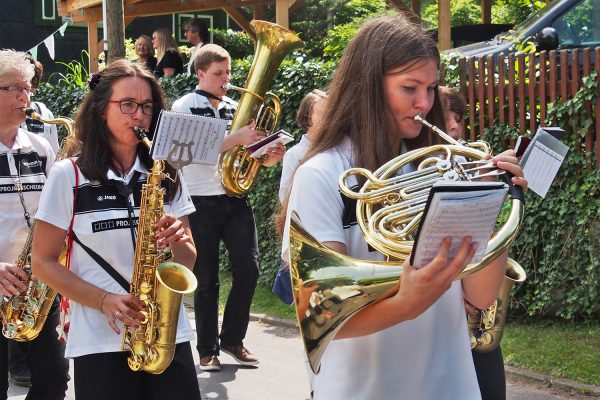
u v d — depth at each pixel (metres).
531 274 6.14
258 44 5.55
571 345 5.57
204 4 13.50
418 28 2.26
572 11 8.20
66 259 3.24
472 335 3.15
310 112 4.59
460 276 1.95
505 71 6.32
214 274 5.80
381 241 2.00
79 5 12.65
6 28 17.34
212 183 5.73
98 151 3.23
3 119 4.24
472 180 2.10
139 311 3.11
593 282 5.83
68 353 3.15
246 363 5.87
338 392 2.25
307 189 2.20
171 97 8.88
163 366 3.11
